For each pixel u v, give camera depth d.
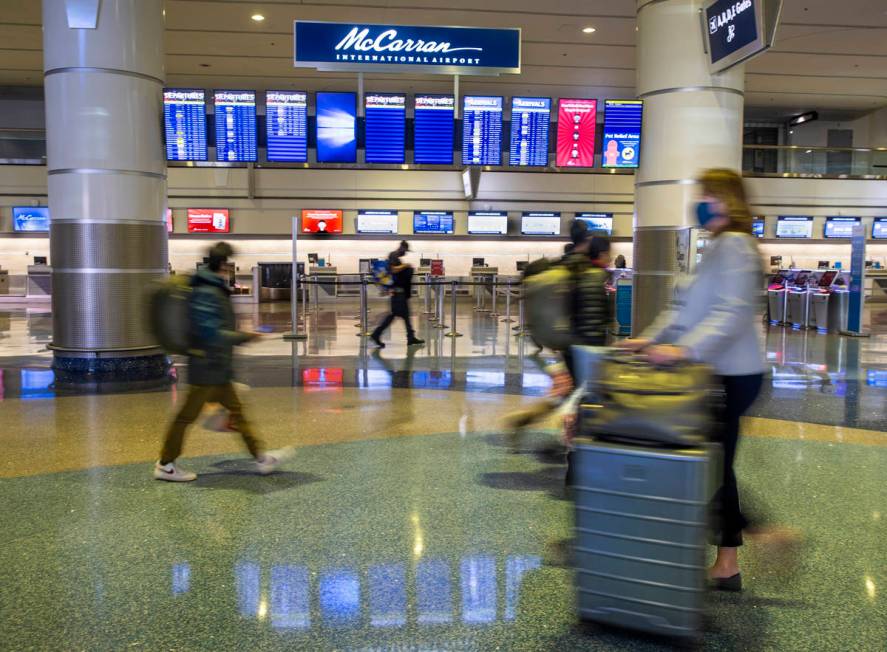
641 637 2.56
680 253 7.84
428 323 14.26
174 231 21.80
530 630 2.62
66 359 8.09
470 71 8.95
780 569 3.14
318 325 14.33
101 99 7.77
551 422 5.89
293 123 9.95
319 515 3.77
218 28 14.60
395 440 5.32
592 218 22.98
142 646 2.51
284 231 22.23
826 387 7.58
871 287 22.89
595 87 19.64
